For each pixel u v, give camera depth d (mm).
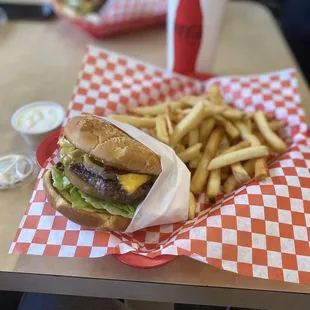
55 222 324
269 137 417
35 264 300
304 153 398
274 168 380
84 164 314
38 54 582
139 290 300
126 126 358
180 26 481
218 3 469
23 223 321
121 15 602
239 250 302
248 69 582
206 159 386
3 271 294
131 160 309
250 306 307
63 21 673
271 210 333
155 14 628
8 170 373
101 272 298
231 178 382
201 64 531
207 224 315
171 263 307
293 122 449
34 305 389
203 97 456
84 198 320
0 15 671
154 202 318
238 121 431
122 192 306
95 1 627
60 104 482
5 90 501
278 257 302
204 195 379
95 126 325
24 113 432
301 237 317
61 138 346
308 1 883
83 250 302
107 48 607
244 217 323
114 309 379
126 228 320
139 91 475
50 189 328
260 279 300
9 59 565
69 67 558
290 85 493
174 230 336
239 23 707
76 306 383
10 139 425
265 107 471
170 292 301
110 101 454
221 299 303
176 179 329
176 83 504
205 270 304
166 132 388
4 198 355
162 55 599
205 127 415
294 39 903
